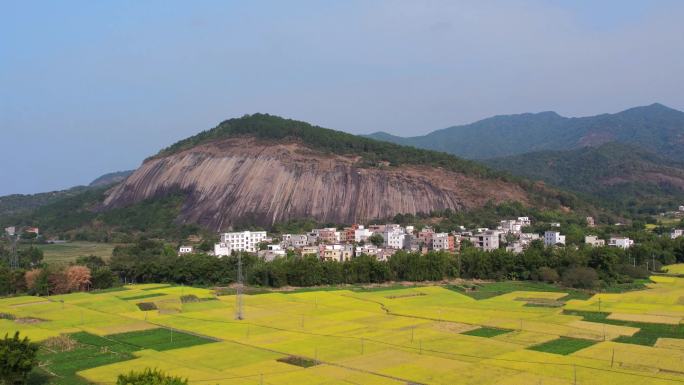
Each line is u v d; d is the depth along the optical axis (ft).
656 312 447.83
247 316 438.81
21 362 268.00
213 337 366.84
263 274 635.66
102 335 374.02
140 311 461.37
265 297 538.47
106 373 287.89
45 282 563.48
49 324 408.26
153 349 337.52
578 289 593.83
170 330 387.96
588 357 309.01
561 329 386.11
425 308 476.13
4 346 268.62
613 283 619.26
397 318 428.97
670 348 330.34
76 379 280.10
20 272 584.40
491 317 431.02
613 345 337.72
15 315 445.78
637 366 289.12
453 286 633.61
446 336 364.38
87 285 600.39
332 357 313.53
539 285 637.30
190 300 514.27
